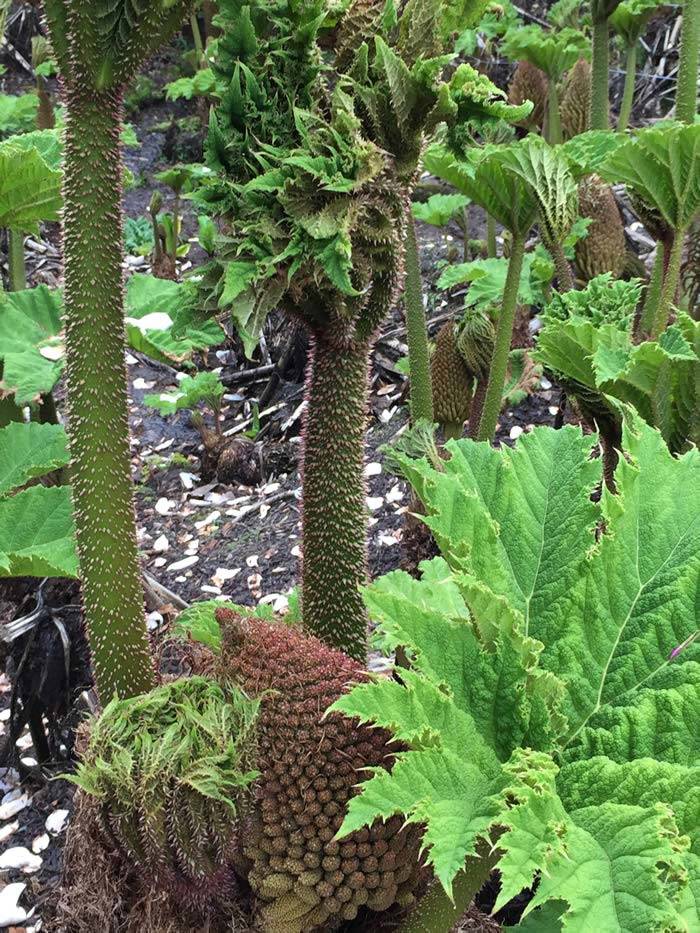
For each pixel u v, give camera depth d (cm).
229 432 487
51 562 238
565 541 160
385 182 149
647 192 256
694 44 326
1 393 313
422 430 285
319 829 147
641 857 117
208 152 150
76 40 140
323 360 167
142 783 146
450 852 119
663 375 218
